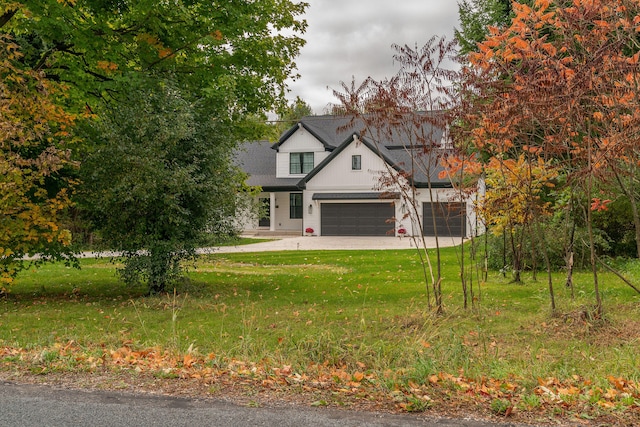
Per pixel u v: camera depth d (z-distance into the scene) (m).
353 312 10.16
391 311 10.13
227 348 7.54
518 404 4.70
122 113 12.05
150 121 11.87
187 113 12.22
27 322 9.72
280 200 40.84
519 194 11.45
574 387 5.32
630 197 8.45
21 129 9.77
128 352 6.86
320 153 39.12
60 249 12.81
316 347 6.86
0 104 9.94
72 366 5.91
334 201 36.25
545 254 9.18
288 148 39.81
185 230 12.63
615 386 5.34
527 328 8.54
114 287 14.50
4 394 4.92
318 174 36.47
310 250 25.36
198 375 5.56
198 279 15.62
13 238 11.05
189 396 4.89
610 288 12.05
